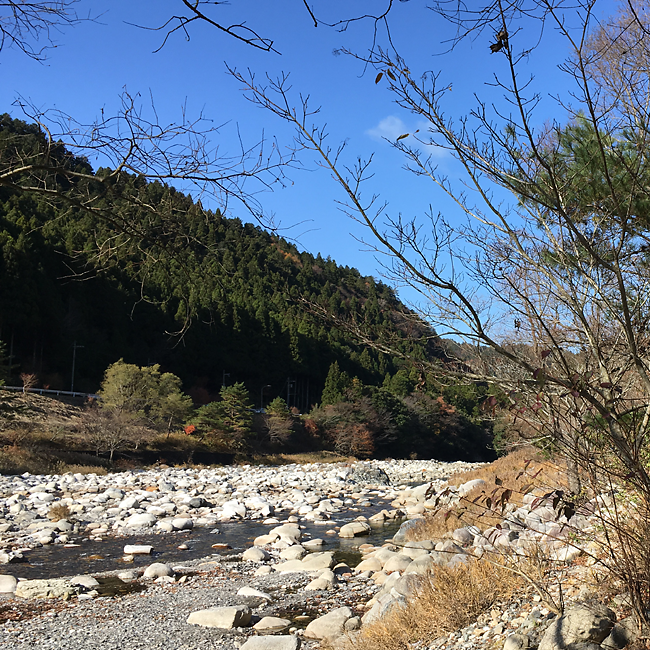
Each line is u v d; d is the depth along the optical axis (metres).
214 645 7.63
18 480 26.53
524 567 6.12
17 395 42.66
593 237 3.71
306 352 82.88
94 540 15.40
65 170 3.27
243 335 75.00
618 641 4.23
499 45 2.96
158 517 19.66
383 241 3.28
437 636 5.97
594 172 4.04
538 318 3.36
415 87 3.49
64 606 9.35
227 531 17.25
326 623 7.91
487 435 67.00
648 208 4.15
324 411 67.75
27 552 13.68
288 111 3.52
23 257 51.78
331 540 15.67
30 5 3.18
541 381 3.17
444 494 5.24
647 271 4.10
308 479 35.19
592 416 3.73
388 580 9.22
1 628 8.26
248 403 64.75
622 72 3.69
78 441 39.31
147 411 48.44
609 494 4.01
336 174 3.39
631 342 3.14
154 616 8.81
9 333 52.91
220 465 46.47
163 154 3.52
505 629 5.40
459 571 6.72
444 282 3.22
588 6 2.88
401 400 68.12
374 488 33.50
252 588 10.18
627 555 4.11
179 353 67.25
